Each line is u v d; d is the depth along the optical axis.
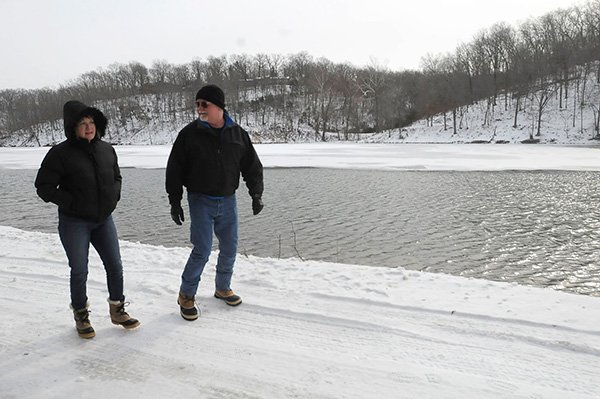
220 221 4.30
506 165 28.80
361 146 54.44
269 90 99.69
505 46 76.56
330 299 4.63
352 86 86.12
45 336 3.98
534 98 67.94
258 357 3.55
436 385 3.13
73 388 3.19
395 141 67.69
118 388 3.18
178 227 13.51
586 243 11.12
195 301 4.65
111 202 3.83
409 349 3.62
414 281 5.10
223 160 4.07
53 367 3.47
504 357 3.47
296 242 11.56
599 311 4.13
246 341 3.81
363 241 11.61
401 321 4.09
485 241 11.46
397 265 9.74
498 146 50.94
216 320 4.22
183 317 4.23
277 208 15.94
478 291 4.73
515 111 64.12
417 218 14.19
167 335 3.95
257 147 52.88
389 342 3.74
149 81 110.25
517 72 71.19
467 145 54.44
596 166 27.47
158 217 14.84
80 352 3.69
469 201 16.84
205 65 105.69
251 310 4.42
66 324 4.23
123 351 3.69
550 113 63.22
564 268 9.41
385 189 20.00
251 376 3.29
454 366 3.36
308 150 46.31
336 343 3.74
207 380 3.25
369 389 3.10
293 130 80.38
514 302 4.40
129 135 86.25
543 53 73.25
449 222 13.59
